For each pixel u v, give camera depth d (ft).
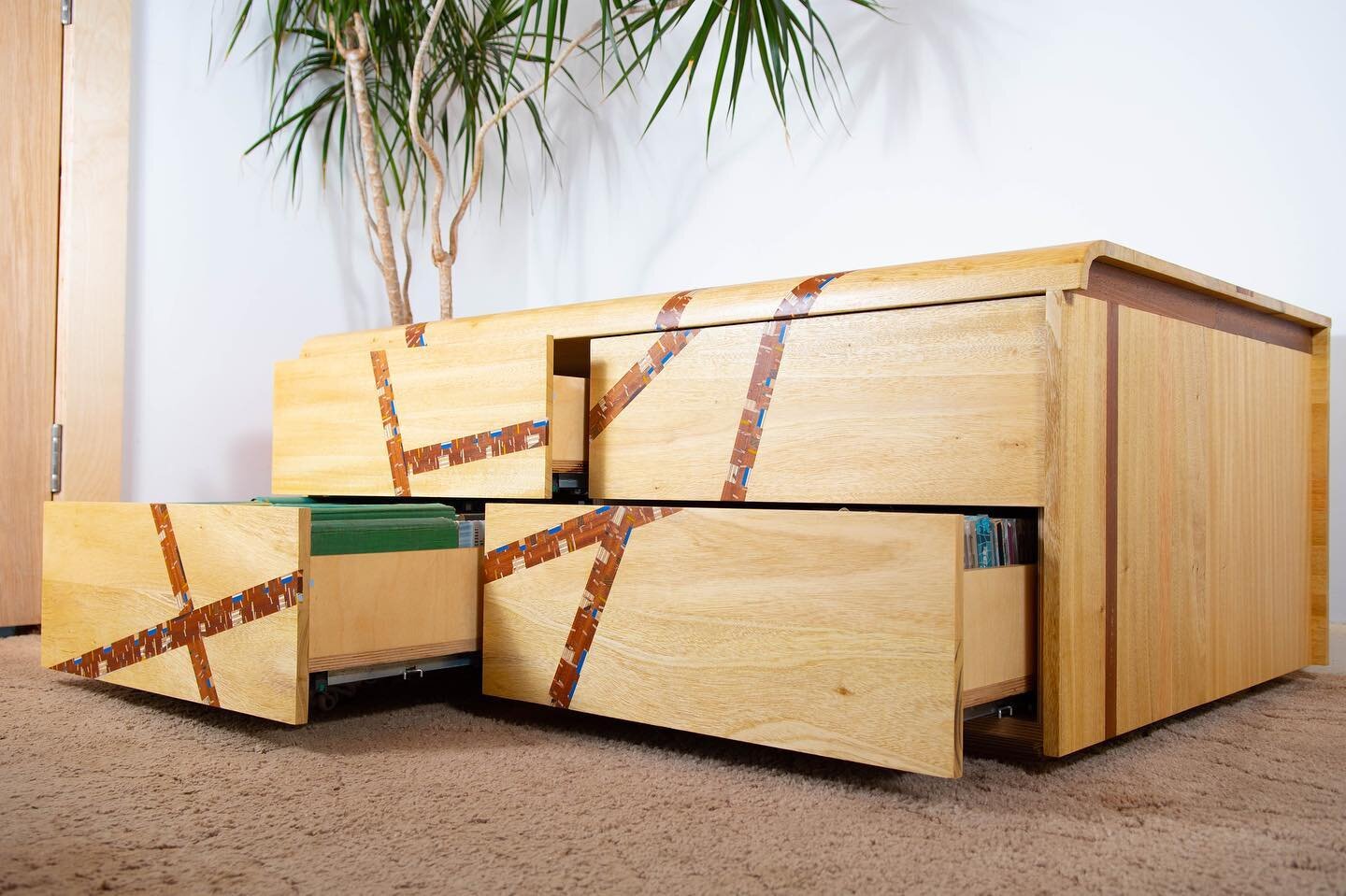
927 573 3.47
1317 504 6.17
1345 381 6.86
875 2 8.68
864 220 8.79
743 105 9.52
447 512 4.88
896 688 3.53
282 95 8.93
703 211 9.79
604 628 4.40
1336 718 4.99
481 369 5.30
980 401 3.96
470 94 9.16
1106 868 2.96
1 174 7.29
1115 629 4.18
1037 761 4.10
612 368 5.14
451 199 10.34
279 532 4.24
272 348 8.86
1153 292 4.48
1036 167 7.95
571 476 5.26
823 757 4.15
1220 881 2.86
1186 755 4.26
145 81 8.07
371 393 5.94
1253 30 7.10
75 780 3.79
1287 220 7.00
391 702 5.20
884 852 3.07
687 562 4.12
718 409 4.73
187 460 8.30
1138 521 4.36
